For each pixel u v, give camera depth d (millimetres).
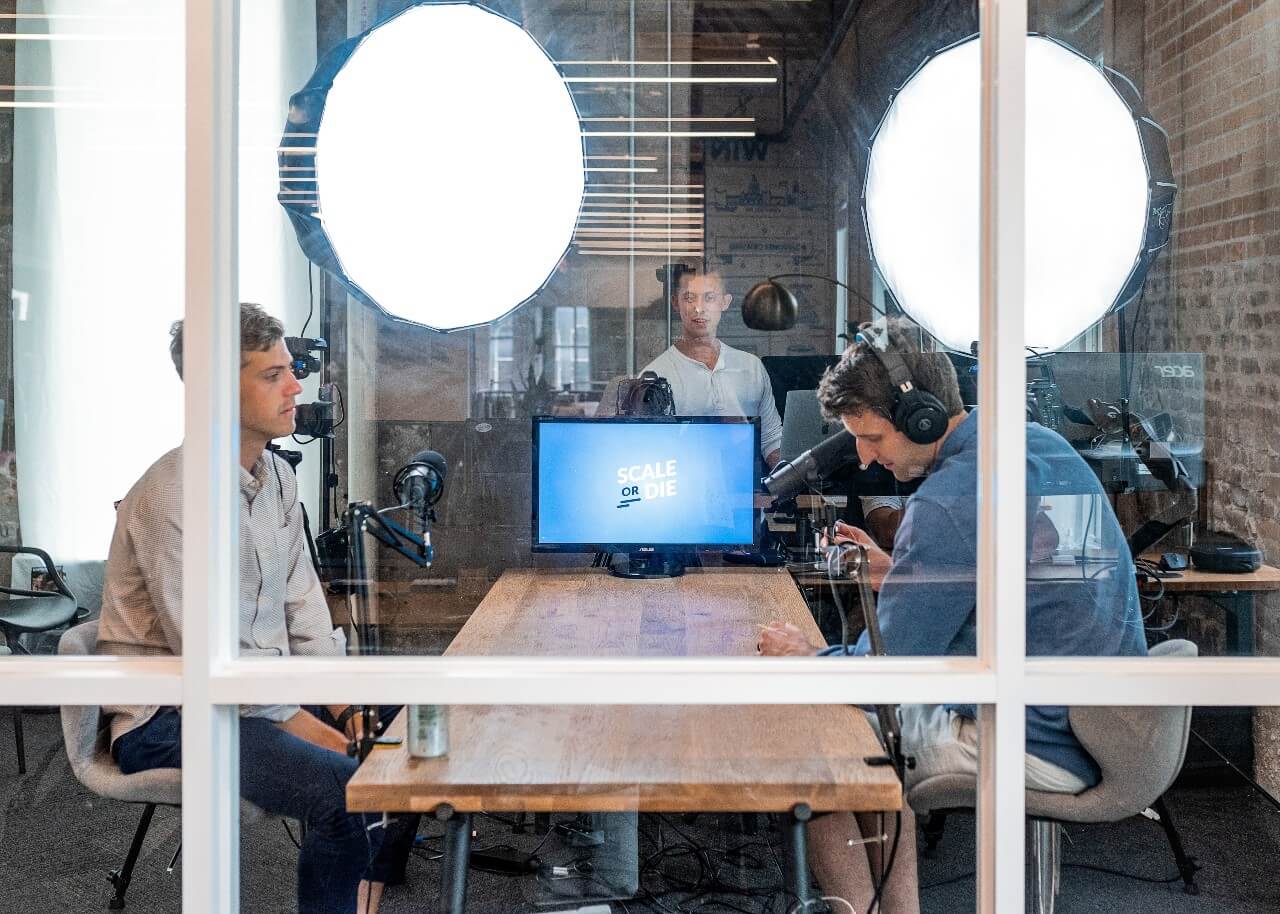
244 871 1548
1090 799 1631
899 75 3344
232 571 1553
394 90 2502
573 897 1659
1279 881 1697
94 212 2346
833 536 2213
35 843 1599
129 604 1621
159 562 1613
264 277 2588
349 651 1872
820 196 3746
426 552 2414
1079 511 1716
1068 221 2160
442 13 2498
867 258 2371
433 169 2541
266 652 1716
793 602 2305
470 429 3578
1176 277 2480
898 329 2131
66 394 2107
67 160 2418
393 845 1566
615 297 3781
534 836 1660
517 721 1539
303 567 1878
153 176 2398
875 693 1504
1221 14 2596
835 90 3730
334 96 2506
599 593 2428
